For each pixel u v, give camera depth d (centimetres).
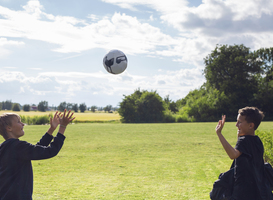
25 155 246
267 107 5091
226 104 4844
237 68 5462
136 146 1280
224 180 263
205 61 5956
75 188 580
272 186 267
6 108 18500
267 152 664
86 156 1015
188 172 731
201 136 1728
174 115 4962
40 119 4038
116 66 662
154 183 619
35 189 573
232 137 1641
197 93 5581
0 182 243
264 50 5894
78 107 16850
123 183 622
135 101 4834
